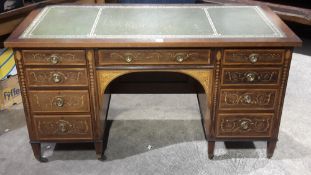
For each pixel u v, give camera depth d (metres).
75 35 2.04
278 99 2.16
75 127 2.25
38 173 2.30
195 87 2.92
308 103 3.04
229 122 2.24
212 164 2.36
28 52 2.00
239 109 2.19
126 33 2.07
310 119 2.82
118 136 2.64
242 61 2.04
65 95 2.14
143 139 2.61
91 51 2.00
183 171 2.31
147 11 2.43
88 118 2.21
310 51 3.96
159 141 2.59
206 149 2.50
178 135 2.65
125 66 2.06
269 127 2.25
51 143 2.54
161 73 2.89
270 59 2.04
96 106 2.18
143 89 2.94
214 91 2.13
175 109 2.96
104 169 2.33
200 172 2.30
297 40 1.96
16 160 2.42
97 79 2.10
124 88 2.93
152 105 3.02
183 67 2.07
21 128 2.73
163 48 2.01
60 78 2.08
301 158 2.41
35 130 2.25
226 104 2.18
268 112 2.21
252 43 1.96
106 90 2.61
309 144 2.54
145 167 2.35
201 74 2.10
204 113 2.49
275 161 2.39
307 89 3.24
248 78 2.09
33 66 2.04
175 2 3.10
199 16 2.34
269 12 2.40
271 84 2.12
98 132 2.27
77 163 2.38
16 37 2.00
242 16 2.34
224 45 1.96
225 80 2.10
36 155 2.36
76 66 2.05
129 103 3.04
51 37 2.01
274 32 2.07
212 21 2.25
